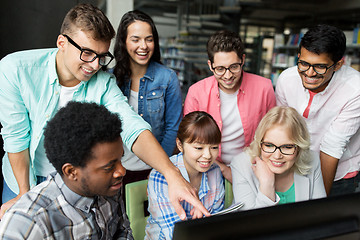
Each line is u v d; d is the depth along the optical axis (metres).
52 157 0.66
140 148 0.95
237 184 1.28
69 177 0.69
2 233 0.64
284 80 1.60
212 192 1.29
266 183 1.18
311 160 1.24
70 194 0.73
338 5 8.65
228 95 1.58
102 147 0.65
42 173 1.21
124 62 1.56
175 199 0.75
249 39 11.12
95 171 0.67
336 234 0.65
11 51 1.91
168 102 1.67
